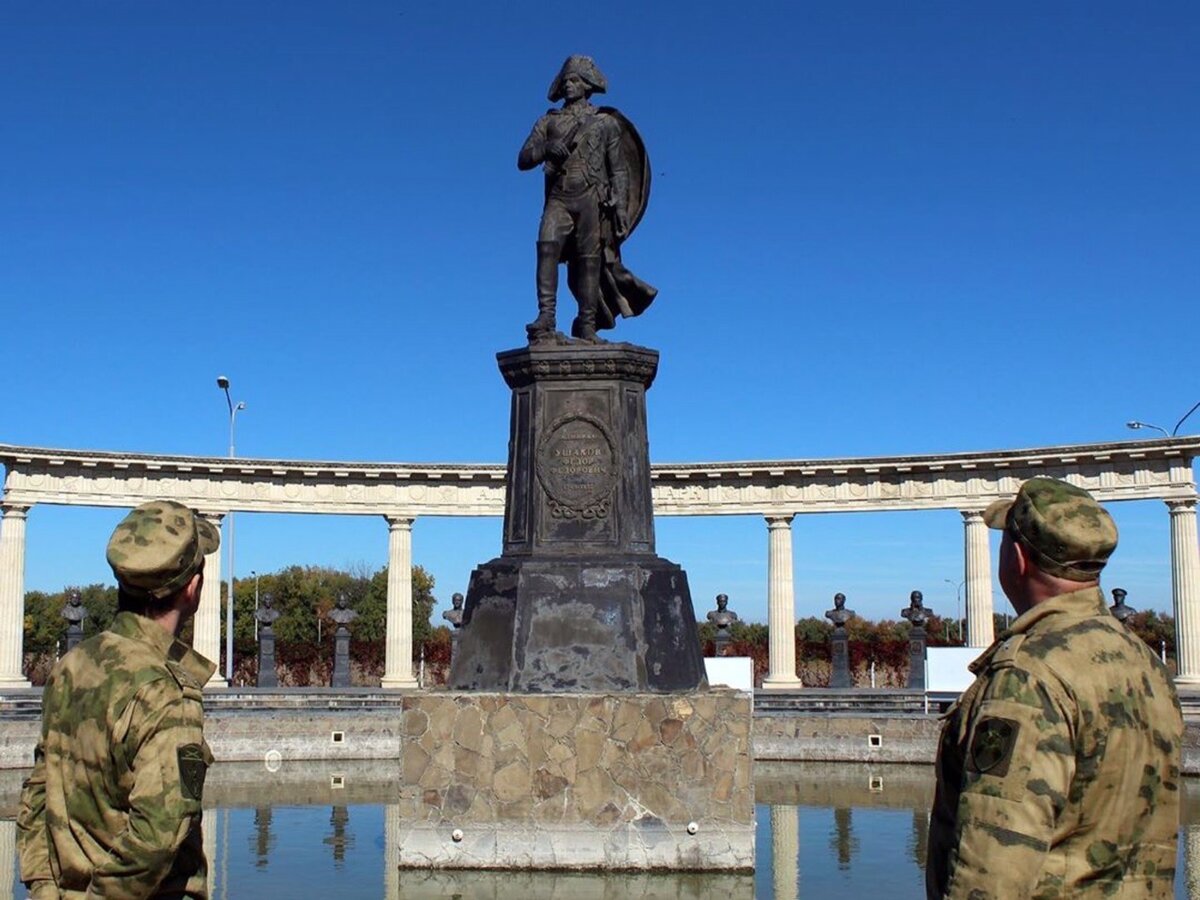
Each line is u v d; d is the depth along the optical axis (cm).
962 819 425
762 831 1744
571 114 1502
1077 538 472
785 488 4938
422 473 4991
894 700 3741
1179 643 4306
